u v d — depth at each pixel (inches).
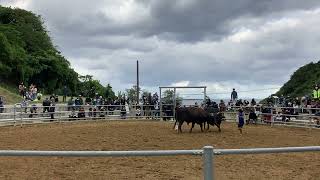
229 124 1350.9
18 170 481.1
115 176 450.3
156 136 917.2
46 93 3132.4
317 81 2554.1
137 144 772.6
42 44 3599.9
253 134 989.8
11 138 855.7
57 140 825.5
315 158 573.9
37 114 1339.8
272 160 556.7
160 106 1496.1
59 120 1376.7
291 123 1257.4
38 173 464.8
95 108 1537.9
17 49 3011.8
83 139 846.5
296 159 565.3
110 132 998.4
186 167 501.7
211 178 202.4
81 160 549.0
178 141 829.8
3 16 3705.7
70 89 3314.5
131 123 1321.4
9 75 2913.4
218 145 772.0
